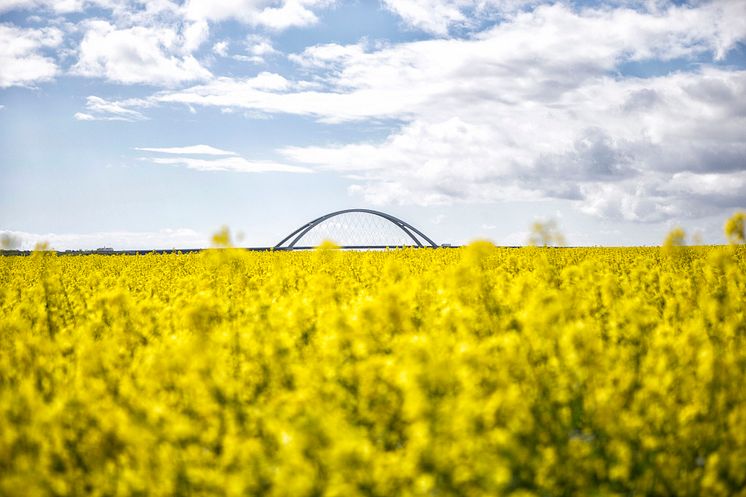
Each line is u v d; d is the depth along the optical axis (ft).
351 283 49.47
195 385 20.01
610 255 93.15
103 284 59.93
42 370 23.80
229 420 18.21
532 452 16.78
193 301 35.73
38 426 16.92
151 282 61.26
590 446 17.47
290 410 17.75
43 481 15.62
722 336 27.58
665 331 26.27
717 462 16.01
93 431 17.54
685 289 41.24
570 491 16.37
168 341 28.71
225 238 54.13
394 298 26.23
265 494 15.10
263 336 25.77
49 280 47.83
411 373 17.19
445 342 22.21
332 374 20.90
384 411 18.21
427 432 14.47
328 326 26.96
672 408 18.13
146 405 18.94
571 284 44.11
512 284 41.32
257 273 67.15
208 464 16.30
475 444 14.66
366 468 13.91
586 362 20.63
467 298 33.94
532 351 22.68
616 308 32.40
